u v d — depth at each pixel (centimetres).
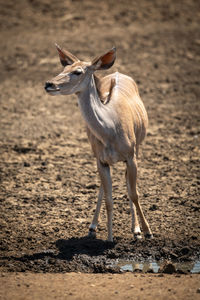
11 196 2897
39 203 2797
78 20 7281
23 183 3088
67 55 2273
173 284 1859
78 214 2650
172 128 4069
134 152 2303
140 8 7619
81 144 3791
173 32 6644
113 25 7050
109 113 2211
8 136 3975
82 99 2150
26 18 7481
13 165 3394
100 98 2250
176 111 4469
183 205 2698
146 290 1809
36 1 7988
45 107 4703
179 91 4956
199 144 3700
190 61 5750
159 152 3562
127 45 6212
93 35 6644
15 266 2114
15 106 4731
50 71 5619
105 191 2261
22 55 6147
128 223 2533
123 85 2514
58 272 2078
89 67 2147
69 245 2298
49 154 3591
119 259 2194
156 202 2752
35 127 4184
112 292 1803
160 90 4988
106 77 2620
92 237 2386
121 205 2733
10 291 1825
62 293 1803
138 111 2469
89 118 2153
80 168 3312
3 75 5631
